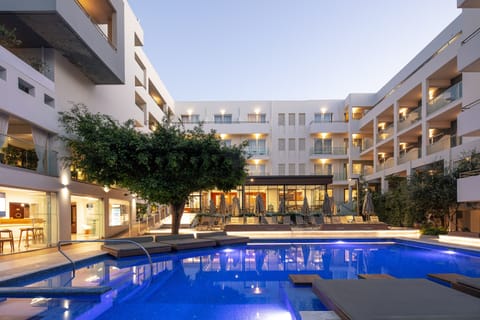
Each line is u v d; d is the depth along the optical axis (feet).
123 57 49.19
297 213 62.95
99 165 37.81
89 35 37.91
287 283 20.29
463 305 11.59
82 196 43.96
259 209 58.90
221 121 108.78
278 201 94.53
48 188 35.17
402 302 11.99
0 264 23.13
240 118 108.27
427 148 63.77
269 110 108.17
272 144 105.81
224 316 14.37
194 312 14.90
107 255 29.50
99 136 37.91
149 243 32.96
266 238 41.14
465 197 37.17
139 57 74.90
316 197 94.79
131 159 37.93
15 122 33.81
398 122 77.25
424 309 11.18
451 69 60.80
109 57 43.68
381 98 94.43
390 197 64.95
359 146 101.45
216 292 18.25
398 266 26.12
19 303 15.28
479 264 26.96
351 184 97.04
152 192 37.88
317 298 15.92
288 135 106.32
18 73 30.86
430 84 65.87
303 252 34.35
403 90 74.43
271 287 19.34
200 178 38.34
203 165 37.76
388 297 12.64
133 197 61.31
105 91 52.42
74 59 40.93
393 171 76.23
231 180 41.24
